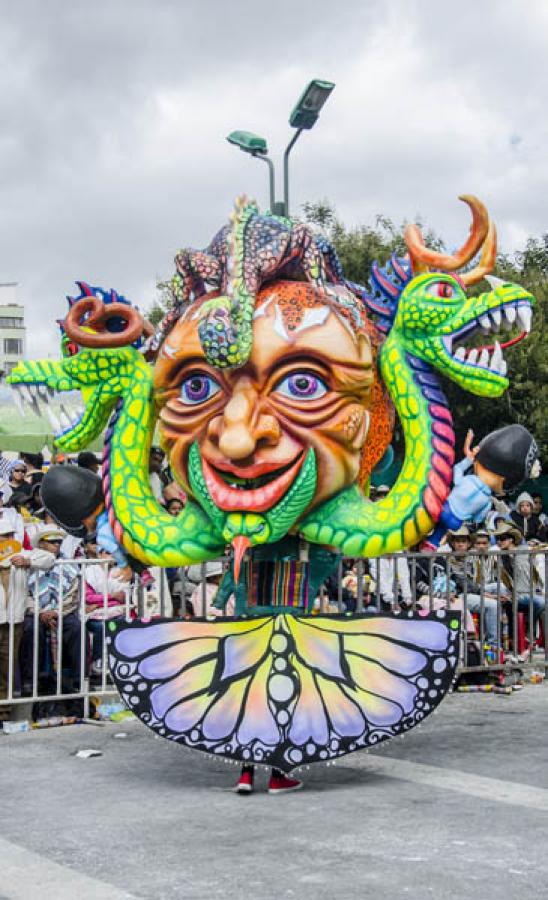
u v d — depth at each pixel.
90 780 6.82
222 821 5.76
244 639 6.59
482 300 6.80
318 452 6.37
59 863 5.06
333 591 10.09
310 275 6.58
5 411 13.49
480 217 6.82
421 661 6.54
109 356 7.24
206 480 6.41
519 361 23.59
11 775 6.98
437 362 6.86
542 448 23.45
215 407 6.47
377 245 25.16
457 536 10.35
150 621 6.64
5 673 8.62
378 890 4.53
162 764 7.29
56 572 8.92
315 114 7.43
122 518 7.03
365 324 6.82
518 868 4.80
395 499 6.82
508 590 10.65
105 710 8.96
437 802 6.09
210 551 6.86
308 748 6.38
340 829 5.53
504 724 8.46
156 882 4.74
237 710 6.47
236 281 6.36
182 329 6.64
